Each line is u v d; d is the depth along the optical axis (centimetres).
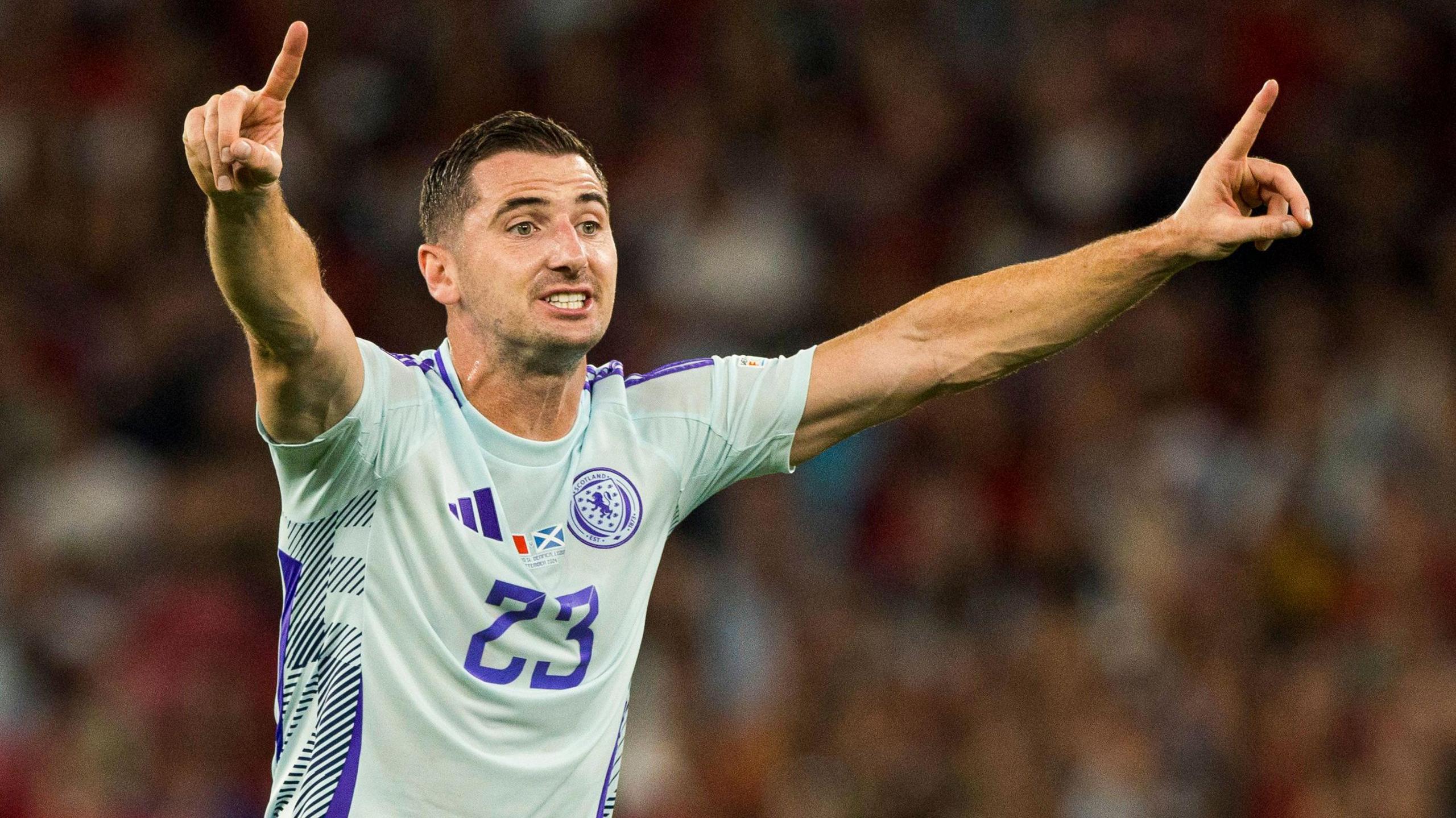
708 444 1698
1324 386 4703
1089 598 4247
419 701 1524
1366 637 4012
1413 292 4925
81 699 3975
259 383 1466
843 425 1748
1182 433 4519
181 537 4250
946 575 4303
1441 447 4456
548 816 1582
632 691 3831
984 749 3806
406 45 5525
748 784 3781
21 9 5459
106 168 5244
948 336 1731
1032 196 5194
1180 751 3838
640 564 1641
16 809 3778
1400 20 5409
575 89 5378
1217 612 4153
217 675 3944
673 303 4900
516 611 1552
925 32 5491
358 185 5222
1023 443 4566
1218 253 1659
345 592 1532
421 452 1534
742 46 5359
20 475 4544
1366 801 3662
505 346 1573
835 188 5200
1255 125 1650
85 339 4906
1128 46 5391
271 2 5541
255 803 3809
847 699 3938
